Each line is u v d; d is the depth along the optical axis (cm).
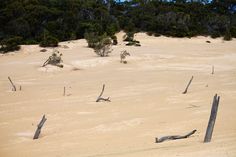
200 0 12562
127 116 2630
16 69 5712
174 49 7756
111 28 9281
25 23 9038
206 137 1622
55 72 5438
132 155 1431
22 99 3647
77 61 6056
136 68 5603
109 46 6975
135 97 3409
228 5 12450
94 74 5184
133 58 6391
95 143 1930
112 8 11575
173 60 6319
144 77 4747
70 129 2377
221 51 7588
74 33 9044
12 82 4688
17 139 2219
